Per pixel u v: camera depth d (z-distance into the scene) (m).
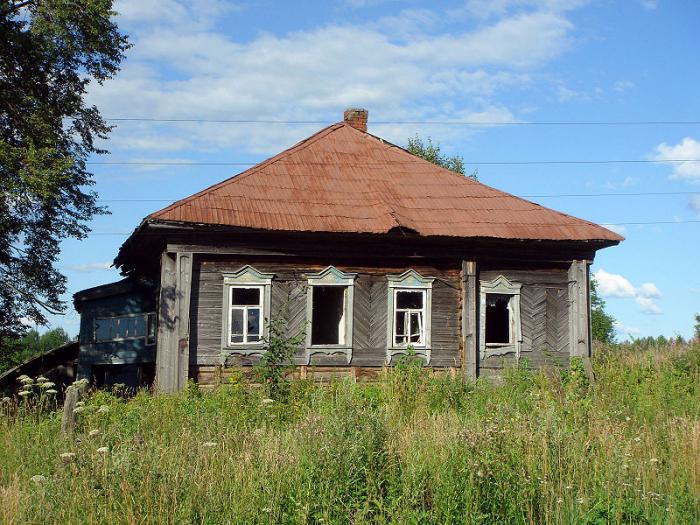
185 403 14.40
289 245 19.89
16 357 28.70
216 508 8.39
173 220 18.56
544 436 10.02
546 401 13.75
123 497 8.32
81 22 22.38
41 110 22.08
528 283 21.91
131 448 9.60
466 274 21.05
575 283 21.95
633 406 15.80
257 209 19.75
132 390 24.20
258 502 8.53
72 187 24.75
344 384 16.41
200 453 9.80
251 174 21.23
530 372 18.84
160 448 9.90
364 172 22.78
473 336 20.91
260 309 19.81
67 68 23.77
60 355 29.41
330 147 23.67
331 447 9.23
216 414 12.98
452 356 20.94
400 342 21.27
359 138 24.56
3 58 21.86
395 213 20.36
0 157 20.14
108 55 23.75
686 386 17.27
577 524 8.78
